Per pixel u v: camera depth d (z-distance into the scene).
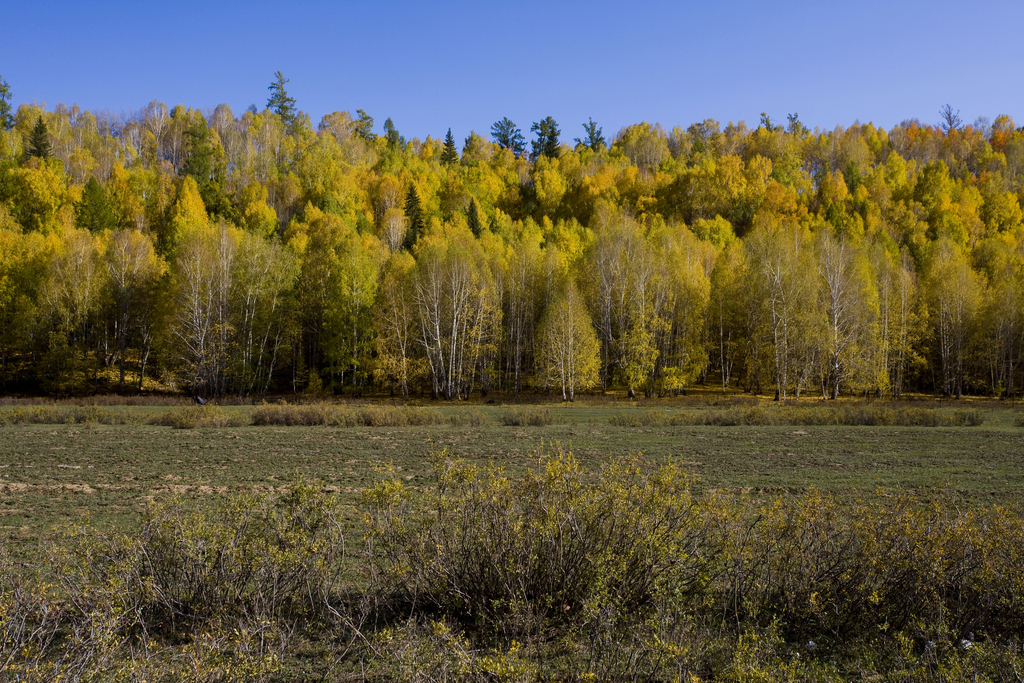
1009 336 54.31
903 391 61.94
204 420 29.30
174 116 148.50
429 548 6.47
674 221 86.75
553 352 52.28
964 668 4.74
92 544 6.68
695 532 6.68
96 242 62.06
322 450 20.92
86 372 55.59
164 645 5.58
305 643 5.75
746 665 4.77
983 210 89.06
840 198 93.44
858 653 5.52
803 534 6.48
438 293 54.75
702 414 32.75
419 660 5.05
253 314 54.56
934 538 6.12
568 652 5.42
